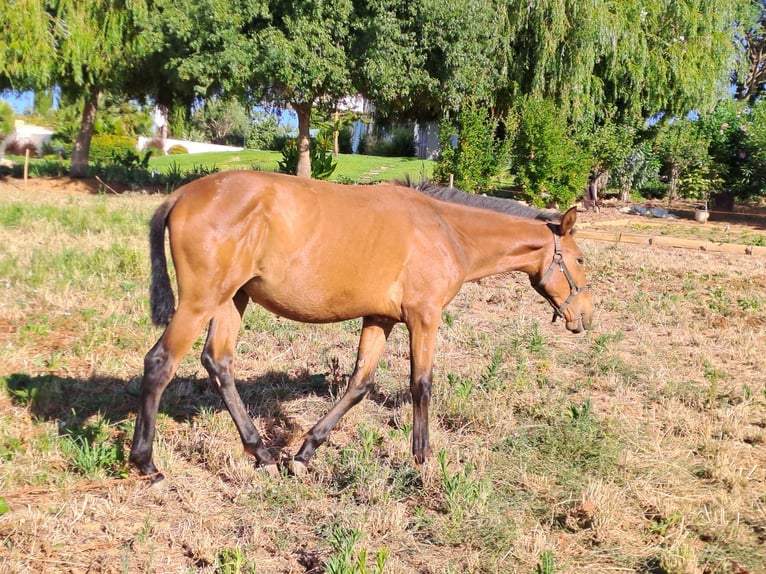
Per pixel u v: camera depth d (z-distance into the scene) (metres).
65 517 4.02
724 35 25.56
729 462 5.12
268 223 4.46
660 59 24.25
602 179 26.62
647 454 5.30
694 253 16.17
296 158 23.41
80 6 20.00
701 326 9.27
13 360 6.37
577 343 8.29
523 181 22.52
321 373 6.81
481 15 19.91
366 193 4.89
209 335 4.79
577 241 17.41
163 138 51.56
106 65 21.22
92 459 4.54
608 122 24.14
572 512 4.41
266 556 3.86
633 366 7.41
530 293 10.92
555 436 5.44
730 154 25.75
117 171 23.89
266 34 18.61
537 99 22.41
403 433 5.37
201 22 18.80
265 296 4.68
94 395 5.82
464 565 3.87
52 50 19.75
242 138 59.28
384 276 4.80
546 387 6.68
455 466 4.93
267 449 4.91
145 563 3.67
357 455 4.86
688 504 4.57
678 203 28.52
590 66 22.50
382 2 18.67
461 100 21.28
